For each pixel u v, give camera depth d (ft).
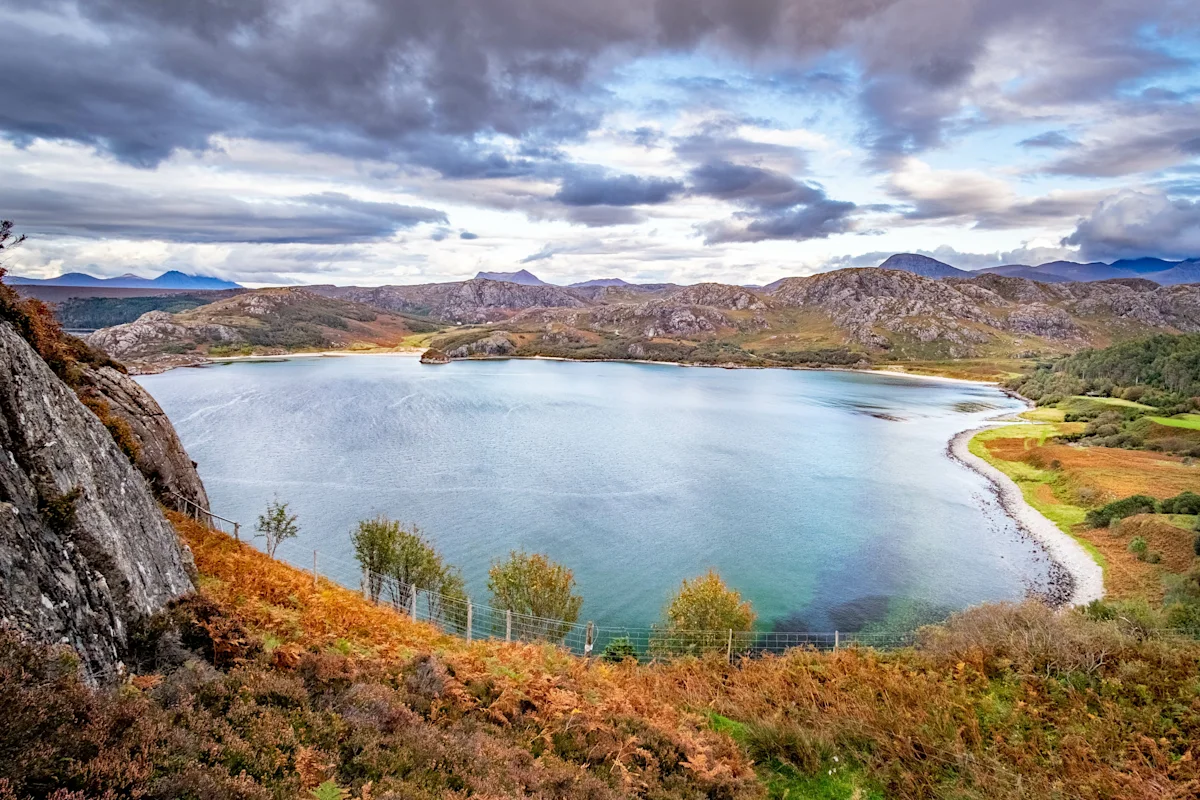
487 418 456.45
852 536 216.33
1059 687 53.16
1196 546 167.53
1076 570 180.65
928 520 235.20
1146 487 246.47
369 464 302.45
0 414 36.88
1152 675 53.16
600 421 462.19
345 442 352.49
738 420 485.97
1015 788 41.55
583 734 42.63
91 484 42.91
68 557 35.81
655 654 111.45
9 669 23.12
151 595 42.93
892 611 159.63
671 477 297.12
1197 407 434.30
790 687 58.29
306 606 60.80
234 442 344.49
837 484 289.94
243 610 50.80
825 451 366.84
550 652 64.90
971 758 44.47
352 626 57.77
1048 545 204.74
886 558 195.83
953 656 60.90
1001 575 180.96
